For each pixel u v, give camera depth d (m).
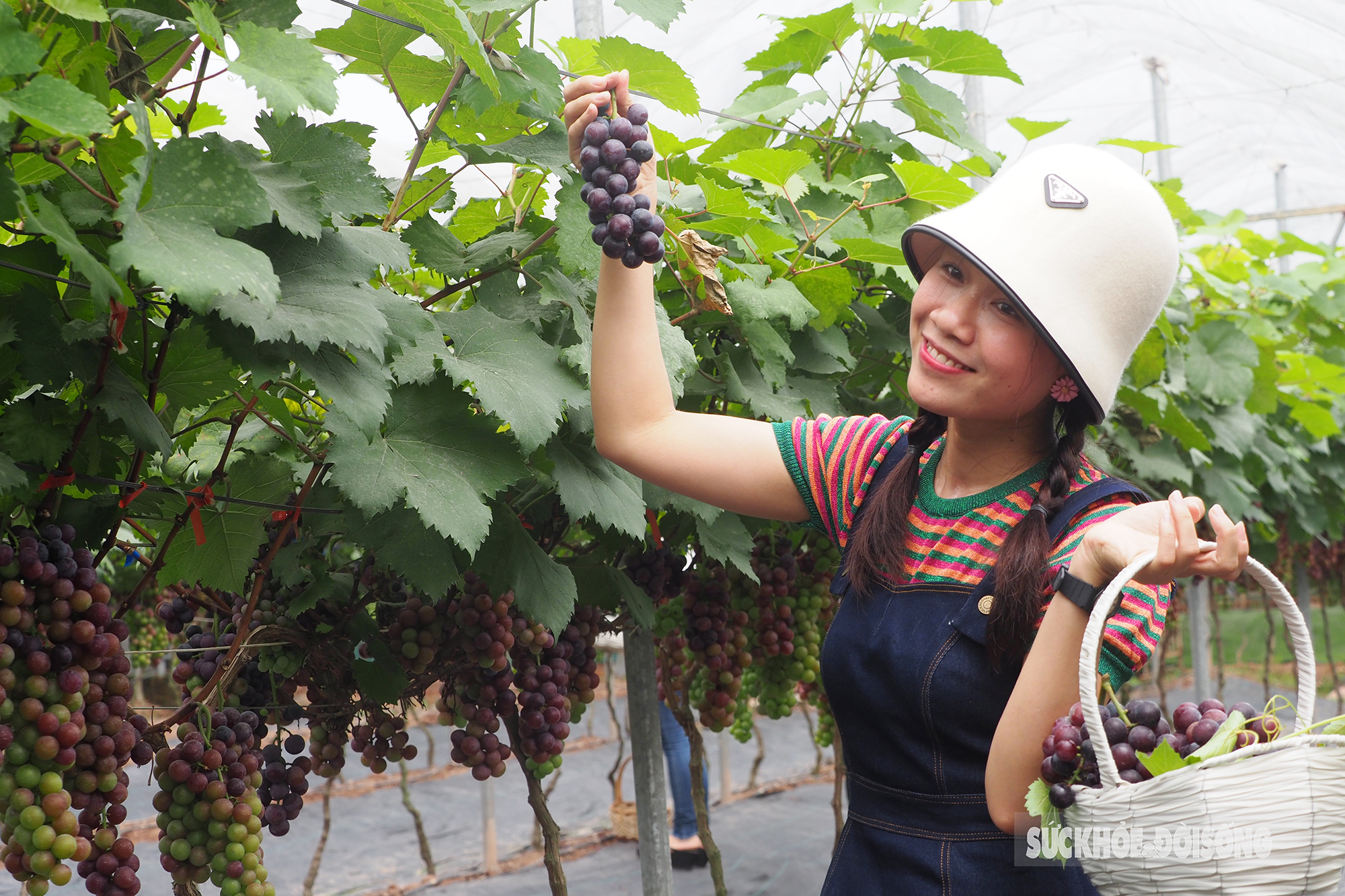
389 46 1.57
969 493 1.50
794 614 2.47
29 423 1.23
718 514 1.95
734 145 2.50
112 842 1.29
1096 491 1.38
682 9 1.74
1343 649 11.18
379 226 1.67
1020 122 2.79
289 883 5.24
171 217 1.09
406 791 5.14
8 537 1.23
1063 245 1.31
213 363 1.35
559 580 1.76
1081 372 1.31
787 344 2.21
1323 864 1.02
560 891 1.92
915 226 1.43
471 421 1.56
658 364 1.60
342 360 1.32
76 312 1.30
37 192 1.15
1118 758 1.13
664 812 2.44
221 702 1.62
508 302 1.70
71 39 1.14
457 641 1.81
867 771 1.48
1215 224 5.16
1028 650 1.32
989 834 1.36
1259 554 5.34
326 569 1.82
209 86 3.00
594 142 1.40
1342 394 5.25
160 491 1.51
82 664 1.24
